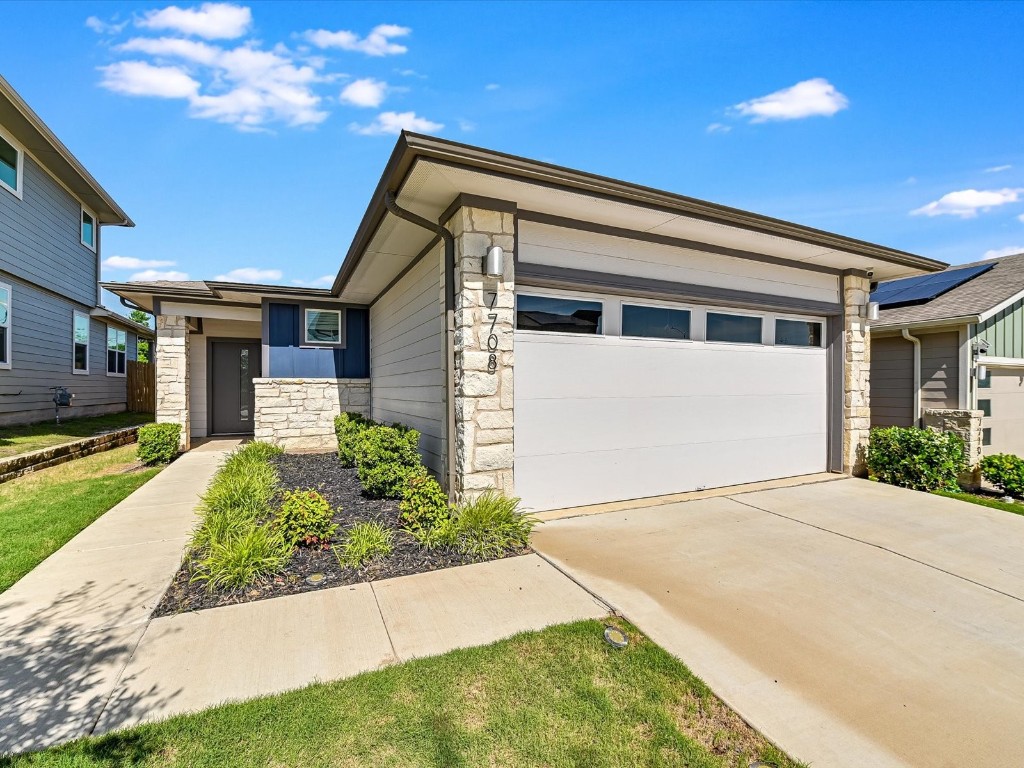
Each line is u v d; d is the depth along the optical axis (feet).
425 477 15.30
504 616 9.75
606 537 14.38
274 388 30.30
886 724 7.09
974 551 13.70
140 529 14.69
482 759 6.32
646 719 7.09
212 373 37.14
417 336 20.62
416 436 17.95
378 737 6.62
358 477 21.24
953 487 20.68
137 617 9.51
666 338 18.93
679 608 10.25
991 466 22.61
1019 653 8.92
